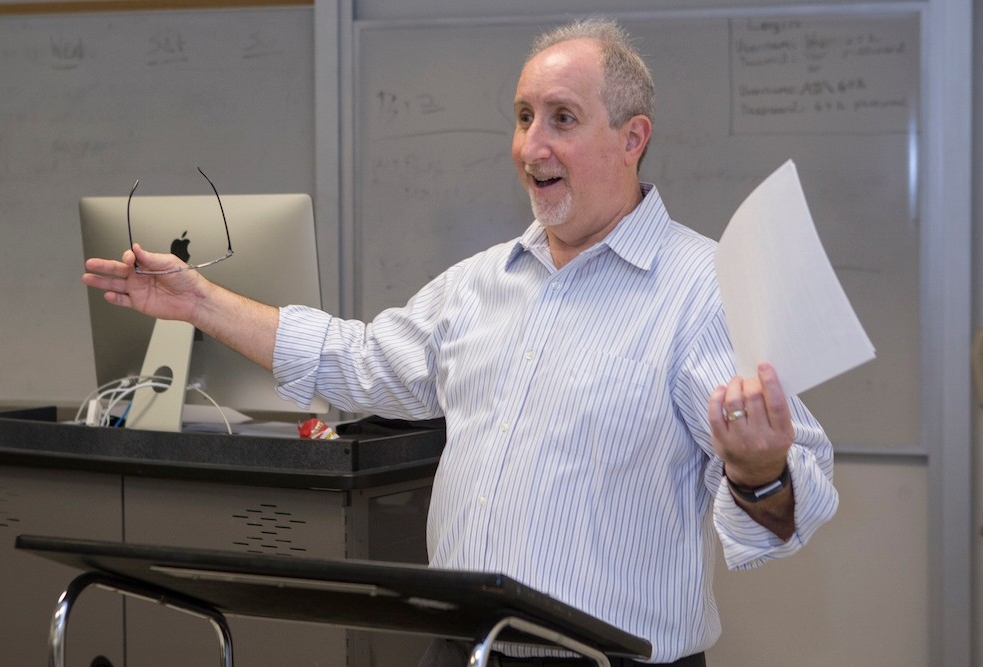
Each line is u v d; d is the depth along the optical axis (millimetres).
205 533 2529
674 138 3865
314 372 2236
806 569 3818
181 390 2666
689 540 1762
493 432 1841
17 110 4367
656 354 1755
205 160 4242
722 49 3820
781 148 3809
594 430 1743
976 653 3693
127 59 4277
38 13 4324
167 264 2146
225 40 4207
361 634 2451
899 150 3742
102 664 2650
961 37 3680
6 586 2750
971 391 3699
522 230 3980
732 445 1369
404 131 4047
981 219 3705
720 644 3855
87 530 2654
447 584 1195
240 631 2506
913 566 3779
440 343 2080
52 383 4371
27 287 4383
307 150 4164
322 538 2410
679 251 1844
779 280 1295
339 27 4059
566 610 1259
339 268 4098
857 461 3803
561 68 1855
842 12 3750
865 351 1190
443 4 4062
